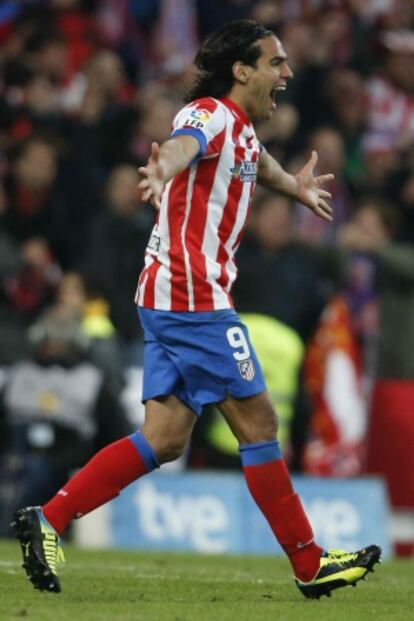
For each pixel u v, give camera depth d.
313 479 36.84
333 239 46.97
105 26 49.59
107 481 18.86
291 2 51.81
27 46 46.62
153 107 45.03
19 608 17.22
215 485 36.19
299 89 48.75
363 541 37.09
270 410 19.25
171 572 24.23
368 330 43.47
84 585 20.59
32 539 18.44
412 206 48.28
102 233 40.84
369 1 52.84
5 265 40.00
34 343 36.75
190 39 50.81
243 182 19.19
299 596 20.06
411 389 42.50
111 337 37.47
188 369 18.91
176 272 18.83
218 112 18.89
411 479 42.03
